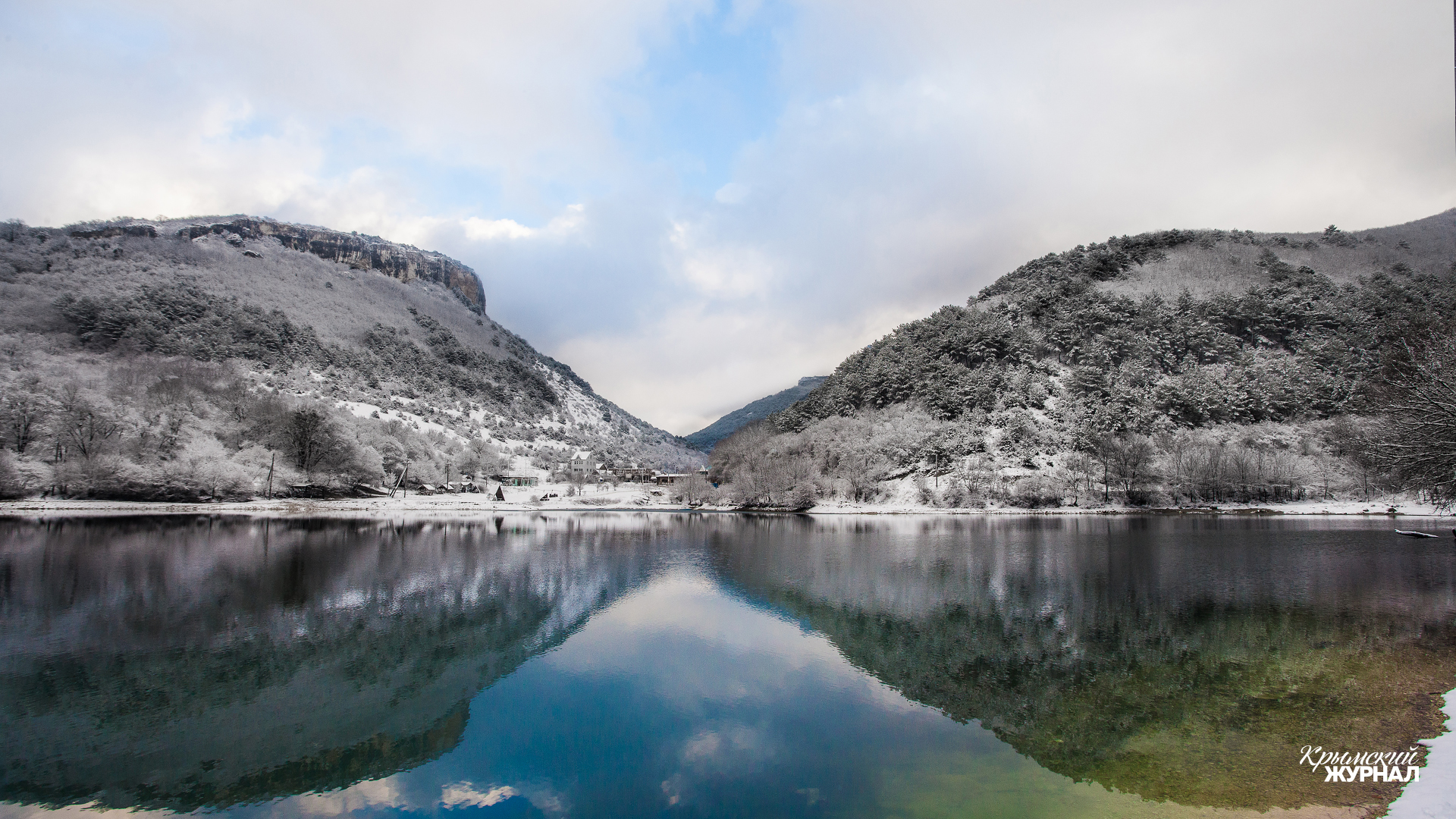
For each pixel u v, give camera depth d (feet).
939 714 66.18
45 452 299.38
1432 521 284.00
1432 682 67.82
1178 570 148.46
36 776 54.70
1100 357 527.40
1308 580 133.18
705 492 450.71
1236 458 361.92
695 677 78.33
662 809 47.65
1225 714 63.36
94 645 91.09
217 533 215.31
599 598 124.26
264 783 53.62
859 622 105.70
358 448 393.91
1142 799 46.65
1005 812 45.47
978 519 322.14
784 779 52.39
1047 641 92.99
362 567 156.25
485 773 54.65
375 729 64.39
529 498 477.36
